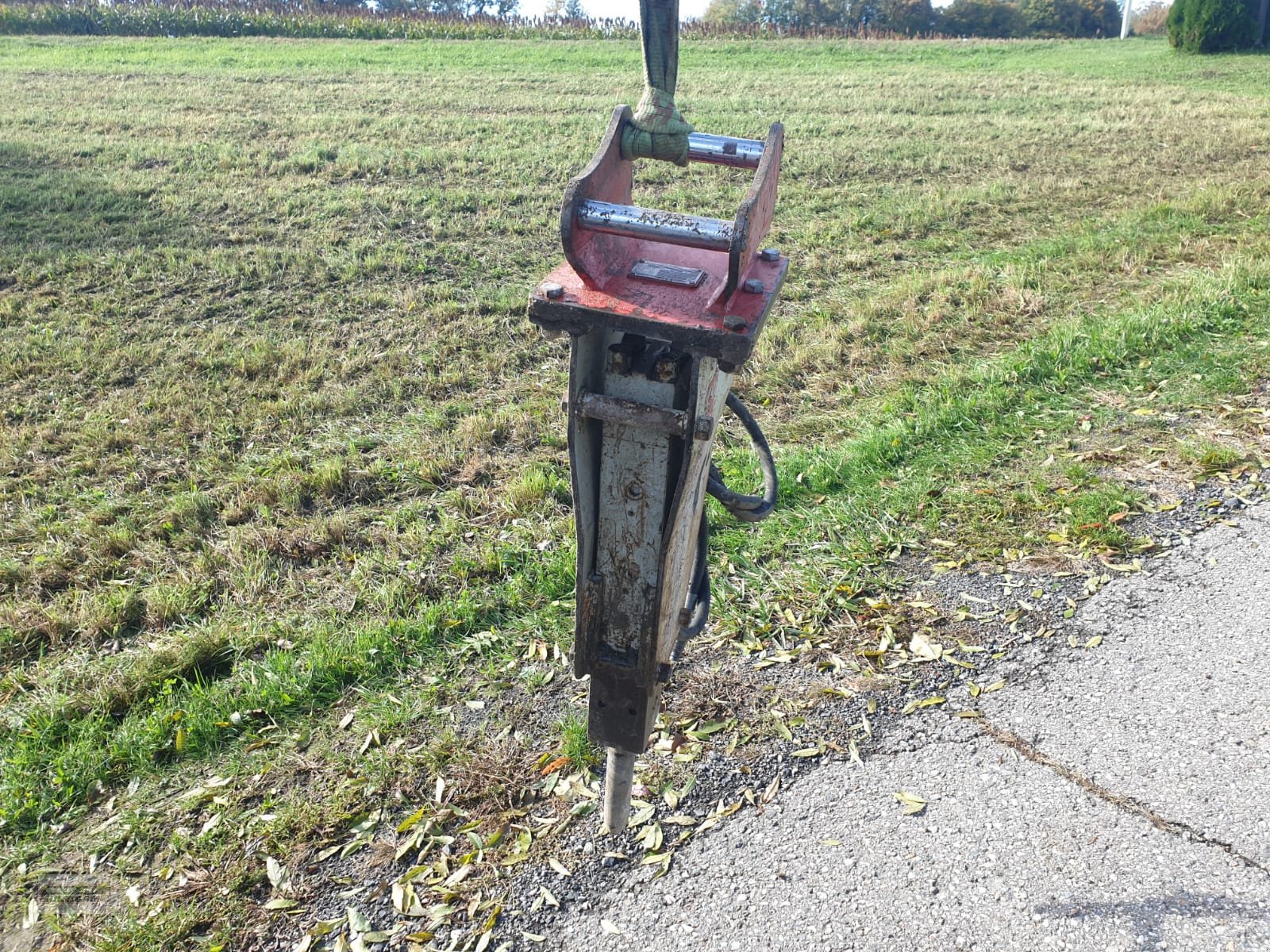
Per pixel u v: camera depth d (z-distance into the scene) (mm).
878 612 4672
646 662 2369
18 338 8320
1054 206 12109
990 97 20109
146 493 6066
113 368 7805
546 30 32969
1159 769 3701
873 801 3646
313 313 9047
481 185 13188
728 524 5398
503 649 4566
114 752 4008
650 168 13727
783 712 4109
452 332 8617
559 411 7051
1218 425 5980
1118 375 6730
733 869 3412
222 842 3629
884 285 9562
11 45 26719
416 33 32344
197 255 10234
